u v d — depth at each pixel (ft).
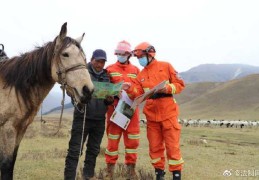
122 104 23.44
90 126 22.66
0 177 17.51
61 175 25.96
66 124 115.65
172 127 21.58
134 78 24.34
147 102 22.34
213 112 336.49
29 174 25.90
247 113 310.24
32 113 17.54
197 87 510.99
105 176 24.56
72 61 16.61
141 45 22.17
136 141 24.52
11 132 16.89
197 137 72.64
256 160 36.22
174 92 21.40
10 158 16.74
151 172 27.22
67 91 17.51
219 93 390.21
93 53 22.43
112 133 24.57
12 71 17.20
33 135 53.42
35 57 17.37
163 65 22.40
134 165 24.80
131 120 24.29
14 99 16.97
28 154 34.32
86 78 16.60
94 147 23.32
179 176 21.56
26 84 17.04
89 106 22.07
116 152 24.77
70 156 21.81
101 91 22.04
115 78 24.12
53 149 39.50
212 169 29.94
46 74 17.37
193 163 32.96
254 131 110.52
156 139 22.47
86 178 23.24
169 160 21.72
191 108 369.30
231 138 73.82
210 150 44.34
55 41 17.15
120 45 24.22
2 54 19.02
